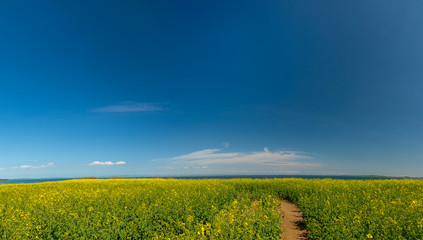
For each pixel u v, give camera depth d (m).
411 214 11.73
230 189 23.14
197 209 14.02
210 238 9.42
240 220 11.73
